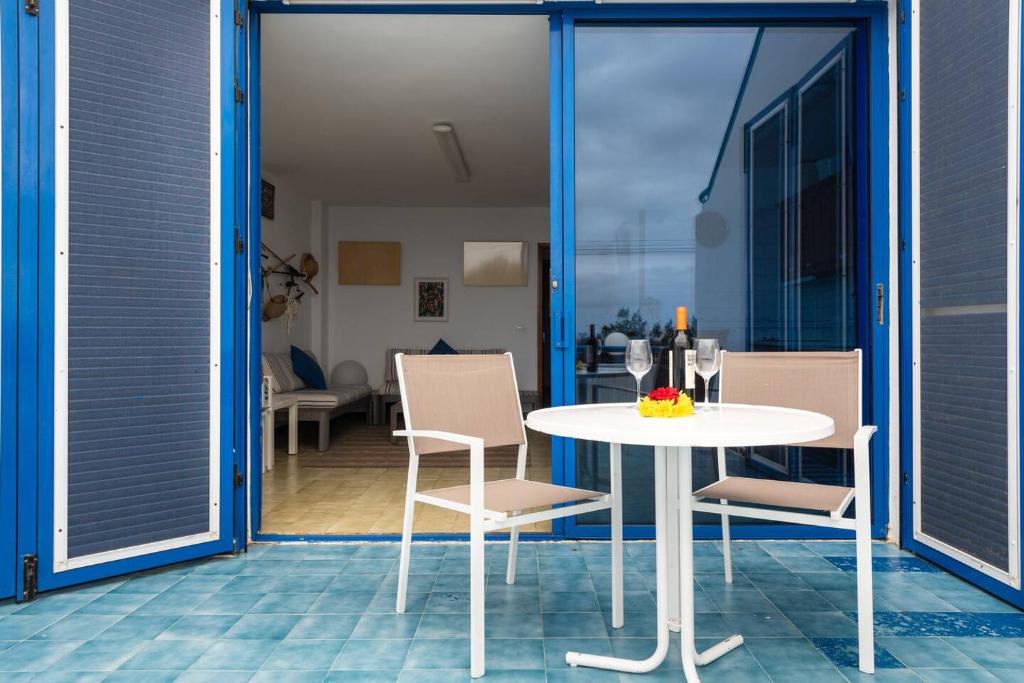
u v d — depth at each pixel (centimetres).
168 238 254
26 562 223
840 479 290
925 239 265
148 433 249
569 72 291
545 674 173
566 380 290
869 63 292
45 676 171
